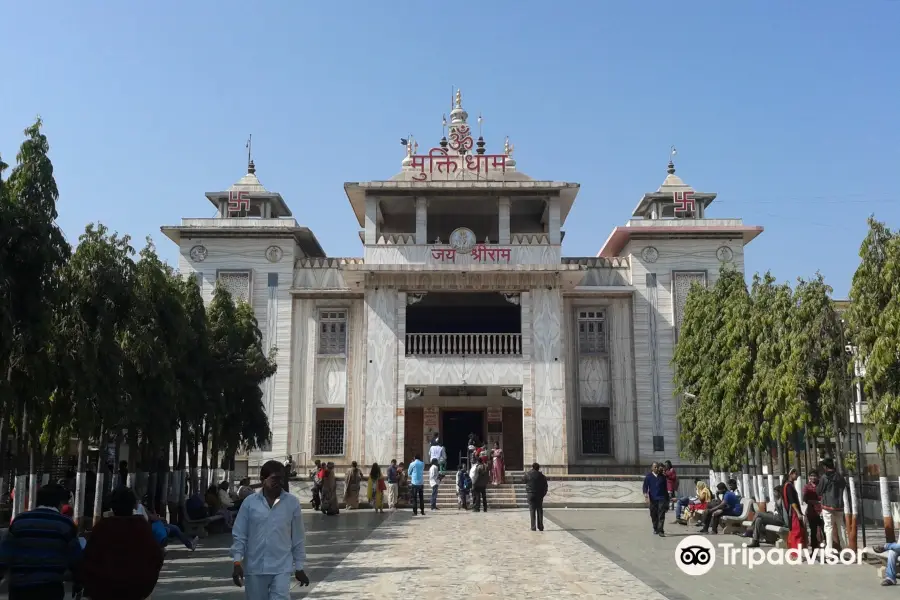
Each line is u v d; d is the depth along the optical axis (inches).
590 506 1195.3
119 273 641.0
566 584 482.6
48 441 652.7
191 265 1417.3
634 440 1382.9
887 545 494.9
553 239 1344.7
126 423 692.7
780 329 730.8
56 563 292.8
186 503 780.0
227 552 663.8
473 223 1502.2
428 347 1332.4
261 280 1413.6
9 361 518.3
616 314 1433.3
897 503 729.0
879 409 554.9
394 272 1328.7
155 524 472.1
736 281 997.8
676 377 1107.3
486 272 1328.7
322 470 1066.1
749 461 936.3
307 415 1379.2
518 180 1374.3
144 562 279.4
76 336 598.5
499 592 455.2
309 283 1425.9
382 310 1338.6
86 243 639.1
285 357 1385.3
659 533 765.3
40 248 501.0
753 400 776.9
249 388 1047.6
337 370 1397.6
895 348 535.5
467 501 1181.1
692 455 1079.0
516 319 1504.7
